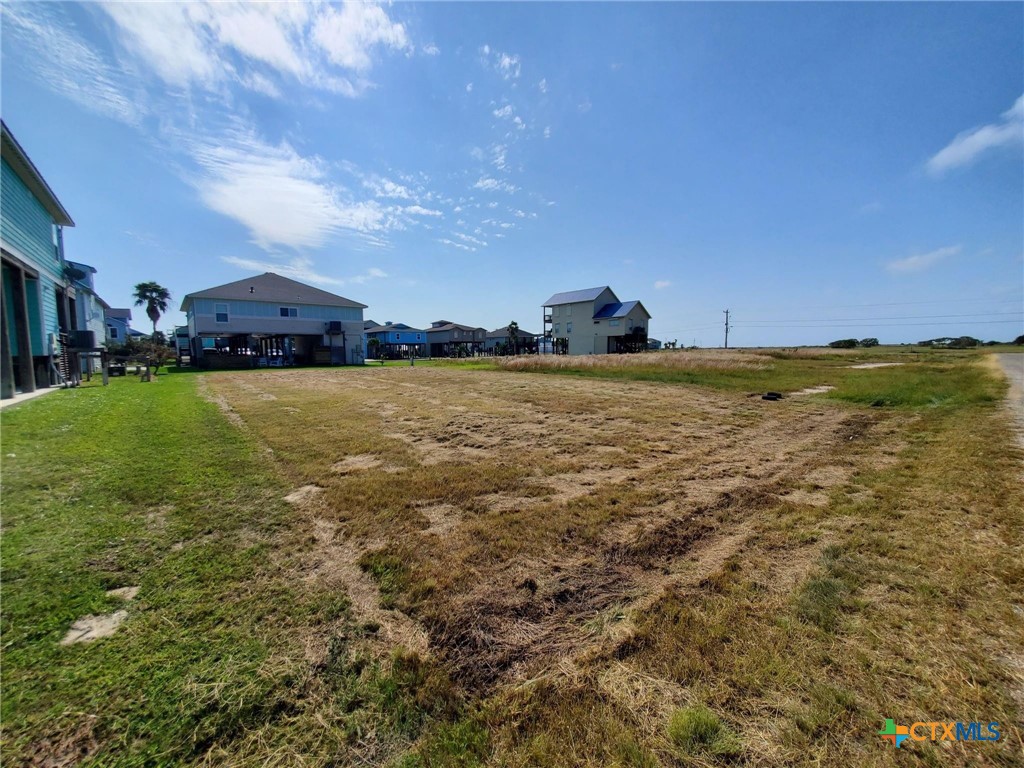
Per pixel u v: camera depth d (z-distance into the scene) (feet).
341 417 23.25
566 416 23.77
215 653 5.61
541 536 9.27
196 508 10.43
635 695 5.07
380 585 7.34
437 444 17.43
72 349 37.06
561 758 4.33
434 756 4.37
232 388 38.55
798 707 4.82
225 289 85.30
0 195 25.38
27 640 5.67
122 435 17.40
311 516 10.18
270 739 4.49
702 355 78.79
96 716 4.62
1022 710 4.68
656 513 10.55
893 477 12.97
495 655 5.78
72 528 9.10
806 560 8.15
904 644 5.74
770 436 19.02
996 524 9.32
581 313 122.52
